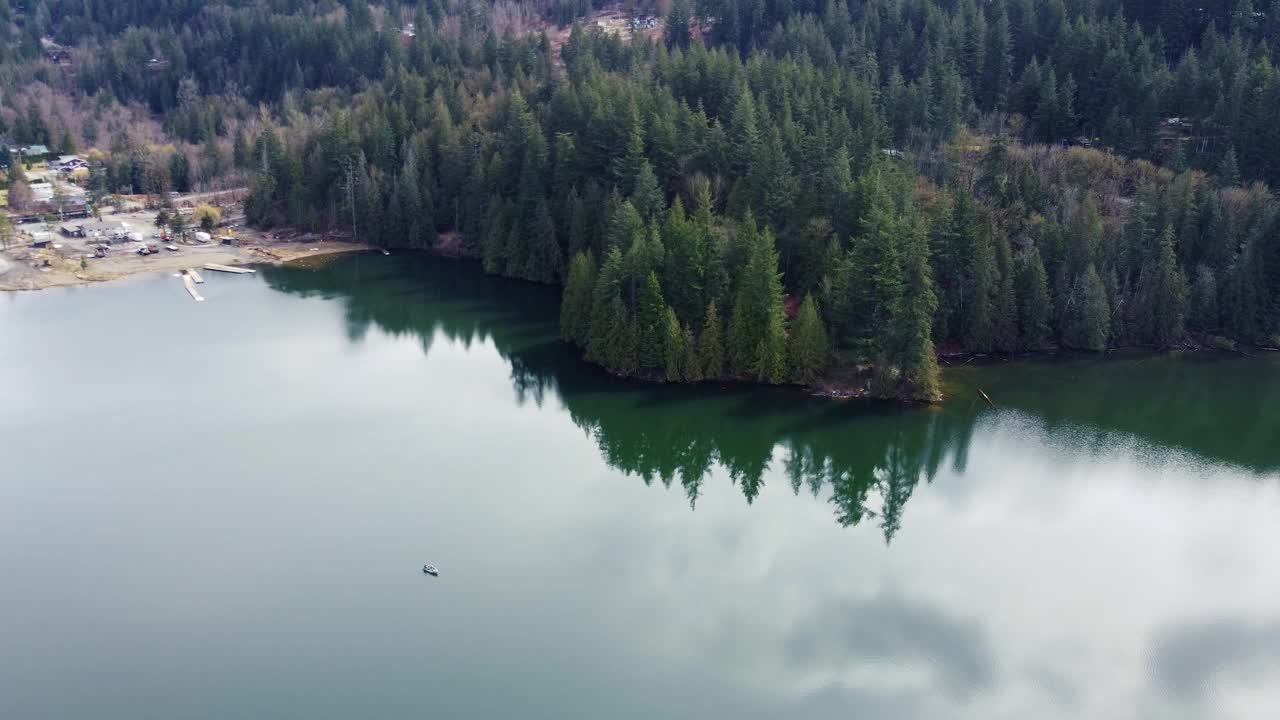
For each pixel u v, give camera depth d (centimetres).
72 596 9656
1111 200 16962
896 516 11238
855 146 17075
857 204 15225
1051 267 15812
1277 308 15625
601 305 15300
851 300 14088
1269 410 13638
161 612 9400
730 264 14838
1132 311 15825
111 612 9406
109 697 8281
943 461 12294
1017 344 15562
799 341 14150
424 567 10069
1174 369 15012
